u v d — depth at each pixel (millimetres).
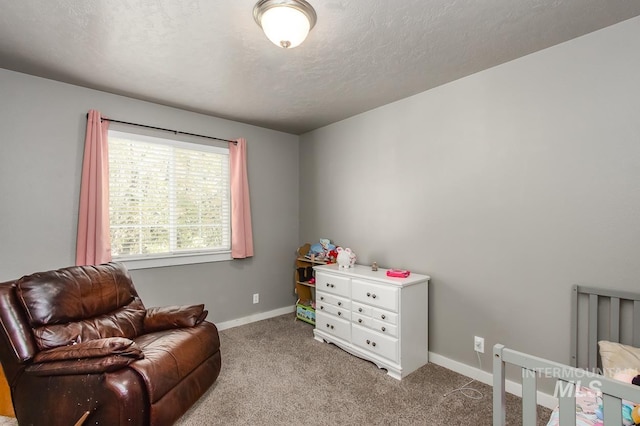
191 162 3273
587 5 1587
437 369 2523
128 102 2840
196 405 2018
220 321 3430
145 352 1803
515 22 1729
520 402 2041
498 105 2238
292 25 1575
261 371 2461
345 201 3504
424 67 2264
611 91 1771
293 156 4141
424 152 2713
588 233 1854
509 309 2191
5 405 1862
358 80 2484
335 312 2926
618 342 1745
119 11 1618
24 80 2361
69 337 1829
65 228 2516
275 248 3943
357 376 2389
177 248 3166
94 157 2572
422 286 2578
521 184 2127
